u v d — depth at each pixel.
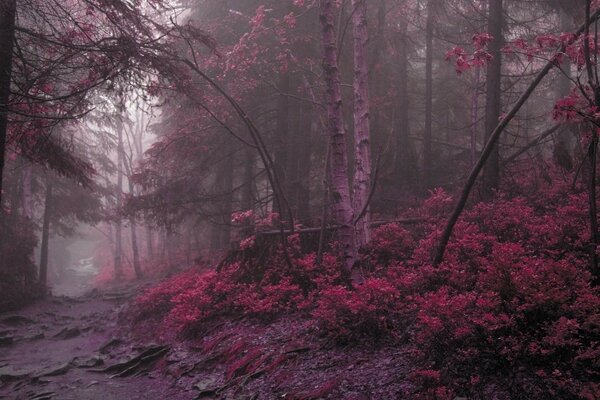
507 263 5.95
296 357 7.26
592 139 6.28
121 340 12.60
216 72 15.91
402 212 14.13
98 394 8.61
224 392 7.18
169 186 16.02
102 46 7.61
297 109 17.16
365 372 6.16
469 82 21.20
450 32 17.59
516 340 5.09
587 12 6.23
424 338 5.88
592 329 5.15
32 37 8.22
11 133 8.55
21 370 10.96
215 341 9.34
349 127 16.95
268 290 9.69
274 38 15.46
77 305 23.03
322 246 10.74
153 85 8.59
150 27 8.52
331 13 9.29
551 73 18.75
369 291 7.14
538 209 10.33
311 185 17.80
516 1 14.22
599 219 7.98
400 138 17.73
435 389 5.15
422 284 7.59
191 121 15.10
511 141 18.30
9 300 20.91
